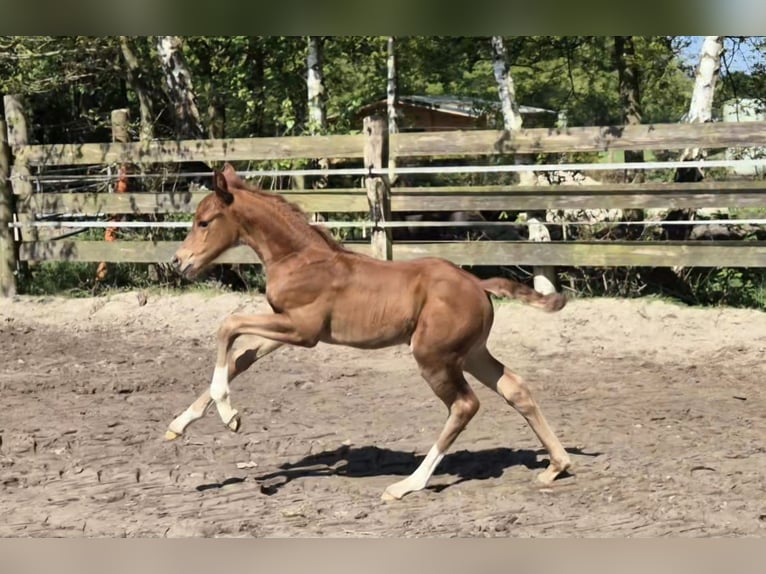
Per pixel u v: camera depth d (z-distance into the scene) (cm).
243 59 1638
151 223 1197
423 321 538
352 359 960
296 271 547
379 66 2134
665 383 848
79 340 1049
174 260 569
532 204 1072
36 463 622
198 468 612
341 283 544
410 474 602
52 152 1237
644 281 1160
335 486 577
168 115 1734
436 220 1248
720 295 1124
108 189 1319
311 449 656
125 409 765
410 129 2222
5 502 549
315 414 751
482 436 687
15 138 1244
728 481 572
